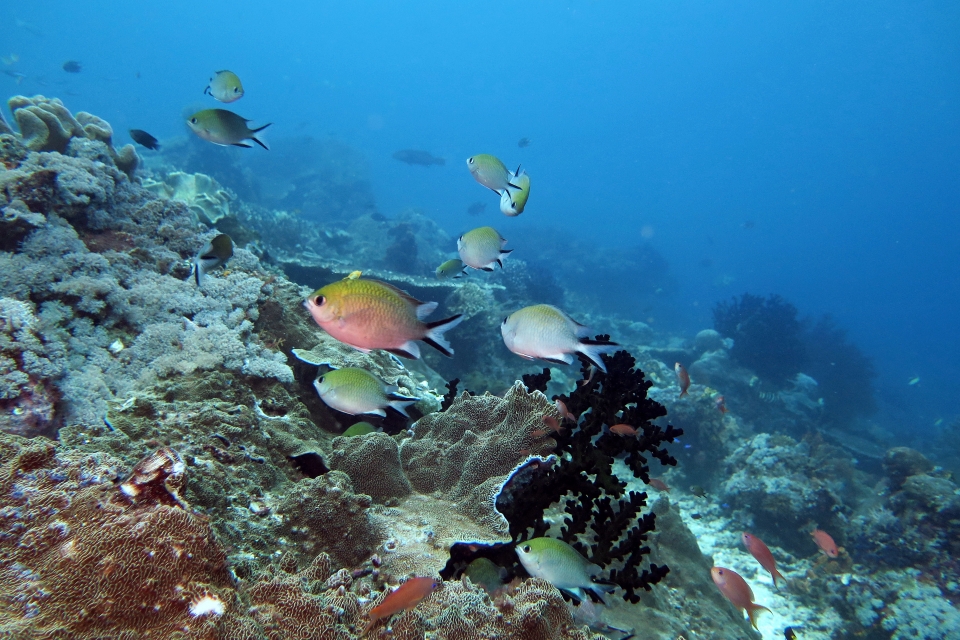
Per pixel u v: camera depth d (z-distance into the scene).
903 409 30.34
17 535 1.43
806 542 9.66
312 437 4.04
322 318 2.49
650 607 5.21
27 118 5.14
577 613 3.78
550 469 3.91
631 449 3.96
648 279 44.59
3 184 3.96
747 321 20.28
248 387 3.97
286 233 20.80
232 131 5.73
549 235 47.06
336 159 41.25
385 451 3.62
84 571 1.36
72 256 3.98
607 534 3.81
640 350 18.84
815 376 23.31
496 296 16.59
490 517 3.34
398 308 2.61
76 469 1.60
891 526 9.05
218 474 2.60
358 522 2.82
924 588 7.93
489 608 2.28
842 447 16.36
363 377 3.61
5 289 3.56
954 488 9.14
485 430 4.06
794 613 8.17
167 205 5.30
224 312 4.53
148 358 3.85
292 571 2.22
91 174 4.62
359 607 2.12
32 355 2.51
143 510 1.55
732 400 16.97
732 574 4.25
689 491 11.76
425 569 2.70
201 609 1.44
